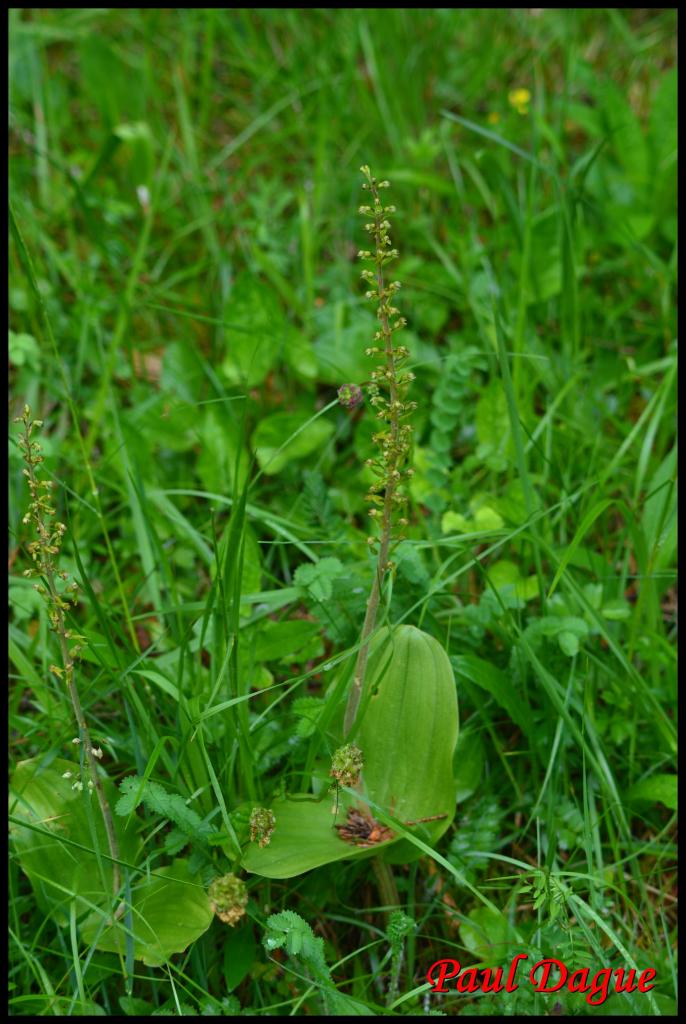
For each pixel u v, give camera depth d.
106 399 3.02
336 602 2.22
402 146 3.78
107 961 1.97
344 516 2.82
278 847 1.88
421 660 1.96
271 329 2.94
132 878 1.98
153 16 4.29
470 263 3.29
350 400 1.82
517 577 2.43
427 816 1.97
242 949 1.96
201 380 3.03
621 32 4.14
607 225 3.39
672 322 3.17
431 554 2.57
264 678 2.27
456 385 2.52
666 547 2.48
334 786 1.86
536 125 3.35
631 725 2.29
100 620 2.01
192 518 2.80
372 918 2.15
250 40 4.21
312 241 3.43
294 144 3.96
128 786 1.84
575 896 1.88
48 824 1.99
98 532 2.75
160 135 3.88
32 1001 1.90
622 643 2.49
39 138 3.70
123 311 3.01
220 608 2.06
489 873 2.18
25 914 2.10
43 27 4.10
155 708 2.22
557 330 3.26
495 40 4.25
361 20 4.01
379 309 1.63
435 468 2.56
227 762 2.00
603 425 3.03
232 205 3.63
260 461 2.79
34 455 1.70
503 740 2.36
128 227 3.72
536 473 2.80
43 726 2.29
